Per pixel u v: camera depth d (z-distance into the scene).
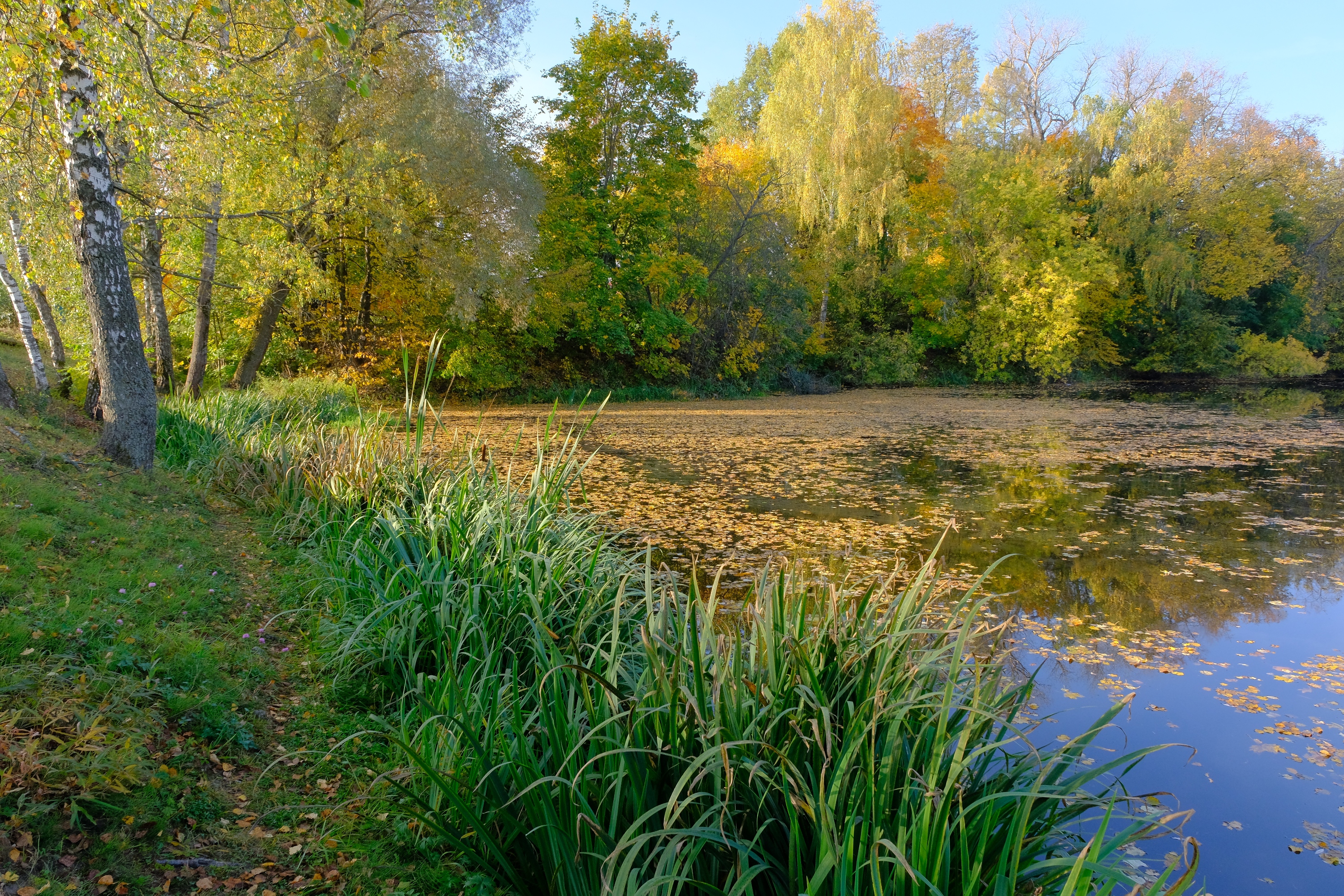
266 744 3.42
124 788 2.64
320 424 12.44
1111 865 3.30
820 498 10.87
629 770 2.49
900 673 2.74
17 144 8.35
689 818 2.53
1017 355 34.66
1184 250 35.75
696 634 2.63
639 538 8.50
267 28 10.05
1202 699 4.89
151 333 14.30
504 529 4.48
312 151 14.65
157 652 3.65
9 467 5.47
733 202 29.77
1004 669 5.30
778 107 31.17
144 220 12.31
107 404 6.98
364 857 2.79
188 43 8.48
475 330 23.11
